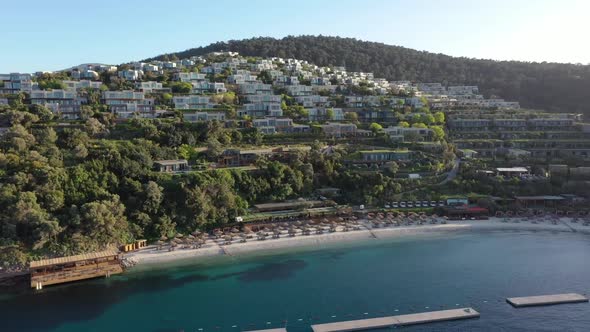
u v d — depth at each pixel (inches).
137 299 3334.2
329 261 4119.1
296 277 3747.5
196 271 3870.6
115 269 3782.0
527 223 5265.8
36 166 4488.2
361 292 3449.8
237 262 4084.6
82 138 5634.8
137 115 7116.1
